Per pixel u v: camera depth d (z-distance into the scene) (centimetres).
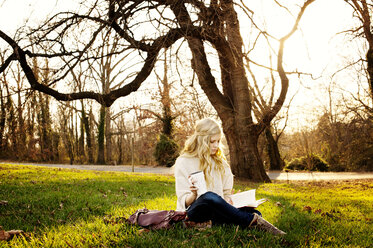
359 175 1880
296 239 306
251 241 288
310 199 675
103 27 791
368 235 339
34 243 288
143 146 3531
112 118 3888
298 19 1081
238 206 341
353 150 2372
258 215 324
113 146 5075
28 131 955
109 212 435
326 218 421
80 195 580
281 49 1302
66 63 777
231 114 1380
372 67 2003
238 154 1378
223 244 281
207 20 947
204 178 322
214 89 1366
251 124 1375
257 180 1348
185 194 331
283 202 607
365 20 1519
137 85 1009
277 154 2730
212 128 341
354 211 516
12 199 530
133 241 286
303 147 3170
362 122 2252
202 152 338
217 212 320
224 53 1215
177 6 880
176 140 2764
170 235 308
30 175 1035
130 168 2302
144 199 572
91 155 3847
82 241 291
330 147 2756
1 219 395
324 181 1491
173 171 373
